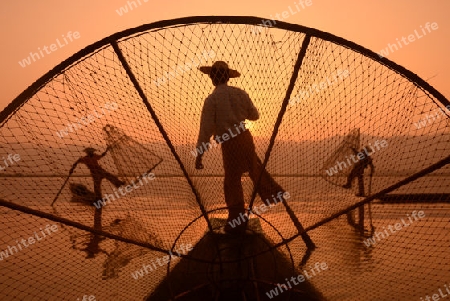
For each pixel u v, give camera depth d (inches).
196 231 112.7
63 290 105.4
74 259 121.7
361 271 109.3
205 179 116.8
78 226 100.8
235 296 87.0
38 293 102.9
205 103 111.0
